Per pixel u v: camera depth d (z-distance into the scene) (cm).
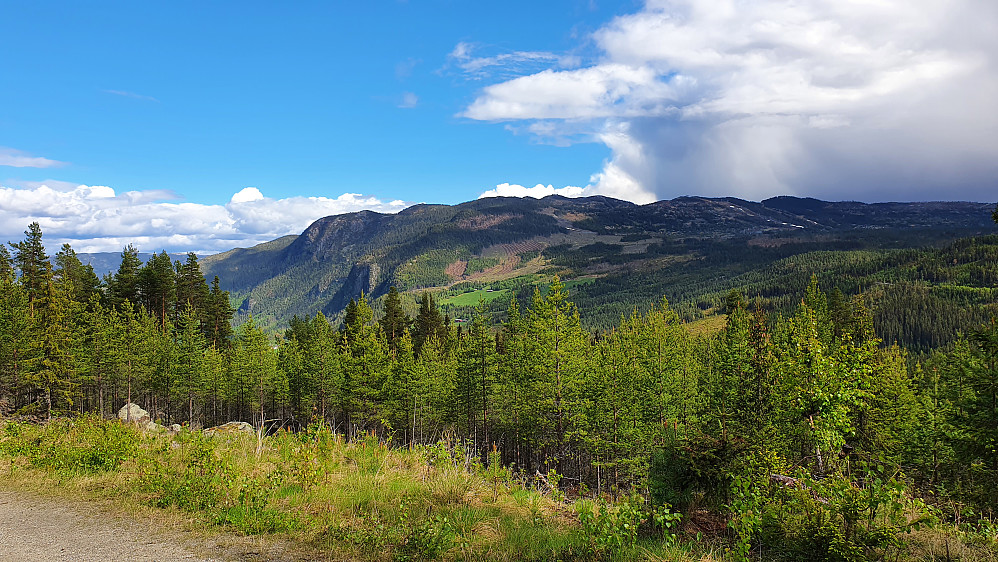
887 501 707
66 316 4734
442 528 752
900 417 2841
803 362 1073
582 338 4900
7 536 768
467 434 5244
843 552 688
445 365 5691
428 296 8025
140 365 5175
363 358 5588
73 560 675
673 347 5056
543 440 4353
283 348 6838
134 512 873
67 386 4497
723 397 2206
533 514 916
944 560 745
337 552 705
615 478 3888
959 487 1293
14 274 5131
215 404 6538
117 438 1271
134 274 6475
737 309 4188
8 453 1335
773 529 779
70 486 1044
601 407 4053
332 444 1275
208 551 707
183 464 1140
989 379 1255
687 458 1077
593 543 747
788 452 1496
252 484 905
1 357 4016
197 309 6662
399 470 1183
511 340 5438
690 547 797
